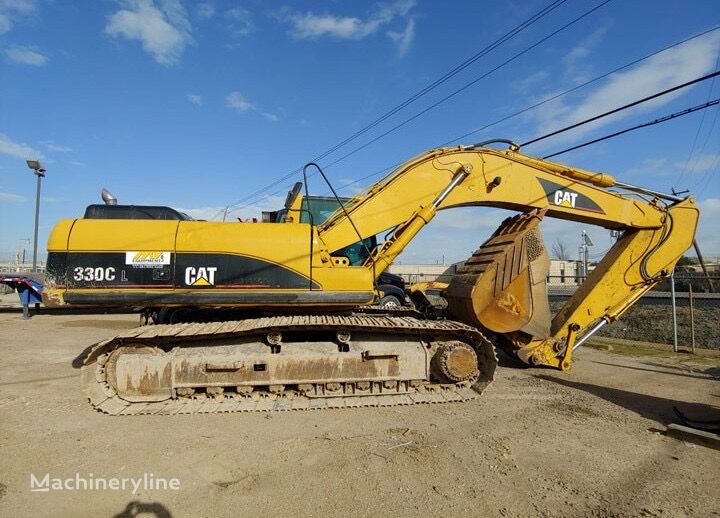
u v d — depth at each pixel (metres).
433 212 6.82
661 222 7.95
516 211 7.80
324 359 5.72
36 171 19.81
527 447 4.46
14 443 4.43
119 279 5.71
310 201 9.38
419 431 4.85
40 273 16.16
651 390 6.73
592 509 3.34
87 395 5.28
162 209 7.71
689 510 3.34
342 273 6.06
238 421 5.09
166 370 5.45
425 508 3.32
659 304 15.70
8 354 8.92
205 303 5.78
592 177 7.85
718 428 4.91
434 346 6.20
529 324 6.99
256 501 3.39
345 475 3.82
